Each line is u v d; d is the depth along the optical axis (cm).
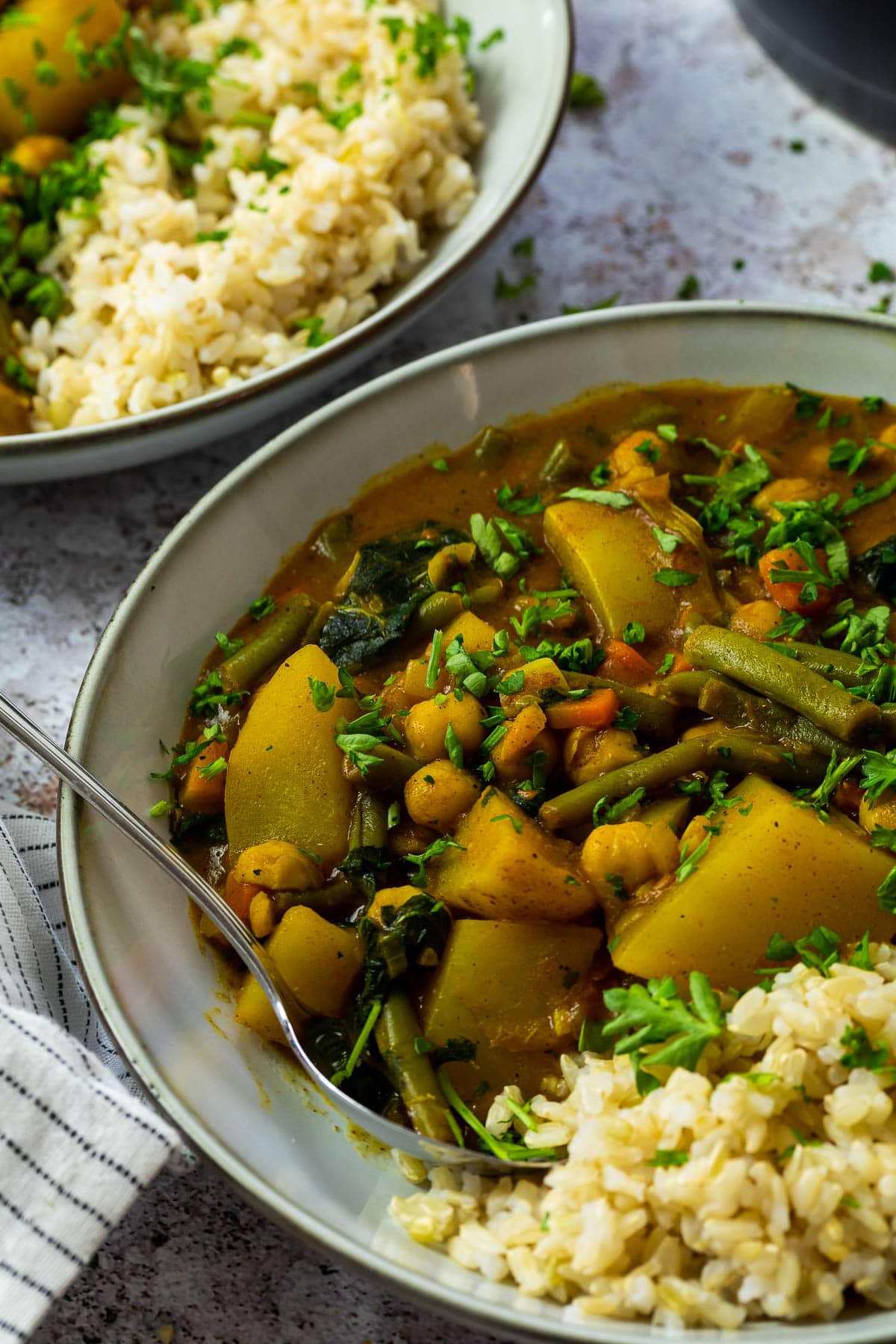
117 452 42
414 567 40
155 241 46
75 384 45
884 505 41
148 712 38
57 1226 34
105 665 38
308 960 36
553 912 36
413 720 38
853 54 48
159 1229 36
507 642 39
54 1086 34
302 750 38
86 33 48
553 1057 36
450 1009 36
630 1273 33
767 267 48
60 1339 35
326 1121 36
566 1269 33
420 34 47
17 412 45
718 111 51
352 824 38
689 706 39
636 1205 33
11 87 47
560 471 42
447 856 37
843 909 36
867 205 49
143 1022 35
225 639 40
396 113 46
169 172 48
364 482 42
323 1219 33
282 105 48
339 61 49
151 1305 36
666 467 42
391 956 36
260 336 45
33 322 47
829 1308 33
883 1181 33
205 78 48
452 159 47
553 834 37
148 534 45
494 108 49
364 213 46
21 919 38
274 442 40
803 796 37
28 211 47
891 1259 33
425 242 48
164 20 50
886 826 36
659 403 43
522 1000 36
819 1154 33
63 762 36
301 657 39
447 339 48
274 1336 35
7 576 44
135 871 37
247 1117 35
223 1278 36
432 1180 35
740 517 41
